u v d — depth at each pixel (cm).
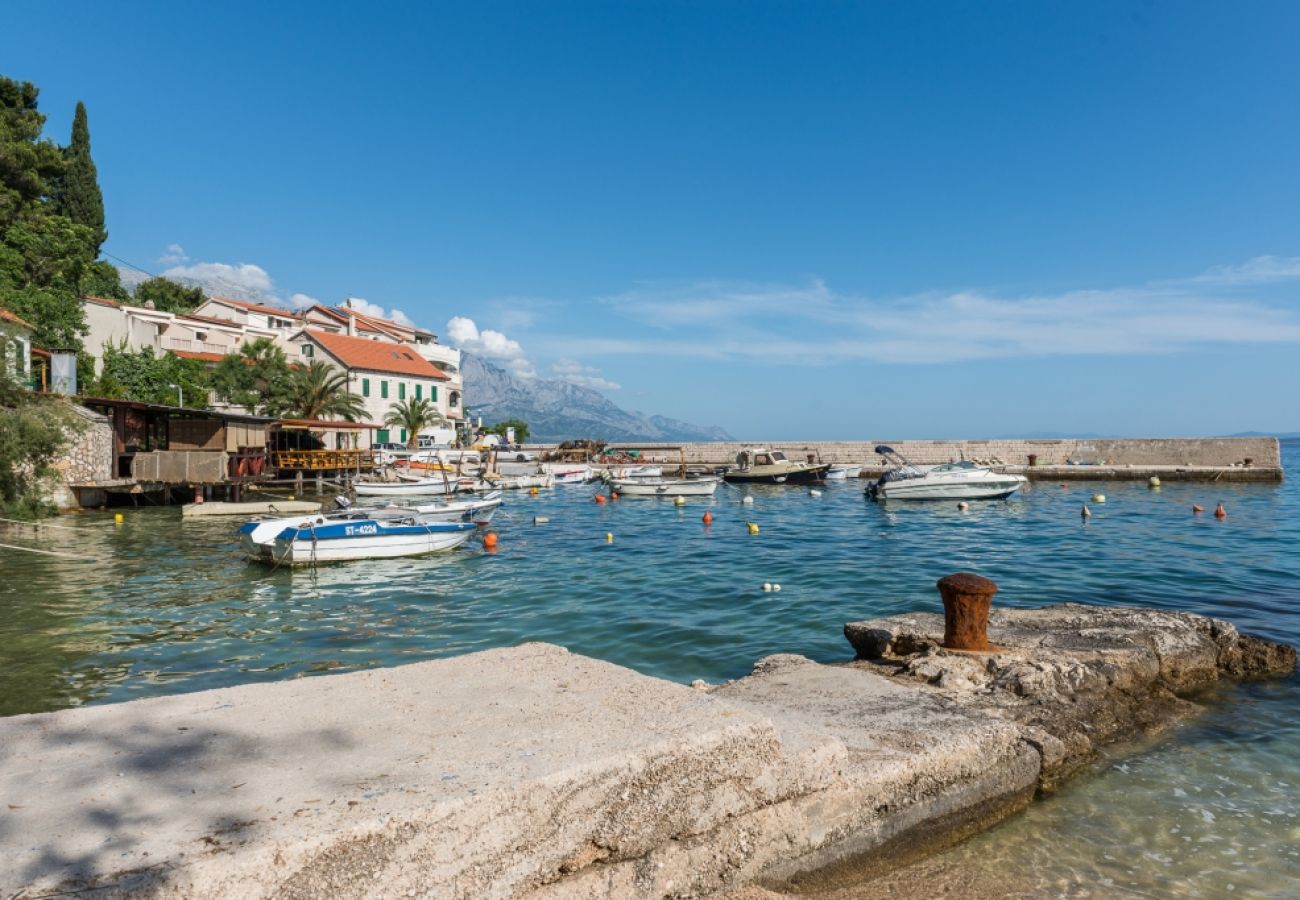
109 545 2020
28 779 270
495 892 254
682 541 2203
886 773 405
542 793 265
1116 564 1645
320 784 263
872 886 384
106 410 2945
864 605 1259
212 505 2744
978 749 457
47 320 3475
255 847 219
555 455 5778
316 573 1658
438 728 319
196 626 1180
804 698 537
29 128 4119
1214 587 1350
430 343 8131
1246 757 556
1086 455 4947
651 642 1041
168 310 5853
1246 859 423
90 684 884
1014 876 401
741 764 325
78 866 209
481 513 2341
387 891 234
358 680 390
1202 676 712
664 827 299
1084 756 529
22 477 2386
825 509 3144
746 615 1194
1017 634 720
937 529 2405
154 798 253
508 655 438
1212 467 4262
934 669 608
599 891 280
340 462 4141
